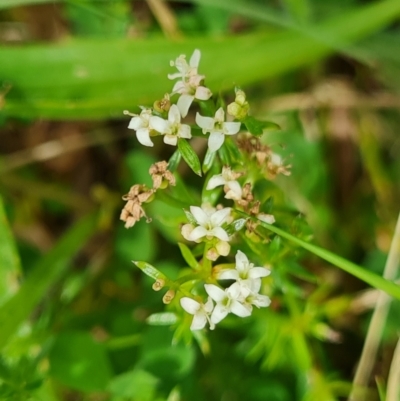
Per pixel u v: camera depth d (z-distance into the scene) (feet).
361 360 0.27
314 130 0.34
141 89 0.30
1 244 0.28
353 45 0.31
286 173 0.21
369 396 0.28
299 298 0.27
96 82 0.29
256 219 0.19
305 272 0.22
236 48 0.31
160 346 0.27
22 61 0.29
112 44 0.29
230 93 0.31
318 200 0.32
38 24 0.36
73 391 0.30
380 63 0.33
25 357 0.25
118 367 0.28
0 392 0.24
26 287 0.28
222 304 0.18
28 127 0.36
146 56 0.30
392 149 0.35
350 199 0.34
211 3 0.29
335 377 0.29
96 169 0.37
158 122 0.19
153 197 0.20
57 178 0.36
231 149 0.20
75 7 0.33
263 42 0.31
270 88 0.34
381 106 0.34
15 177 0.35
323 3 0.35
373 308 0.31
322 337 0.25
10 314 0.27
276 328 0.25
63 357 0.27
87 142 0.35
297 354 0.25
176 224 0.23
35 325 0.29
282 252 0.21
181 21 0.34
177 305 0.21
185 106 0.19
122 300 0.32
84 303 0.32
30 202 0.35
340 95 0.34
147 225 0.31
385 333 0.29
